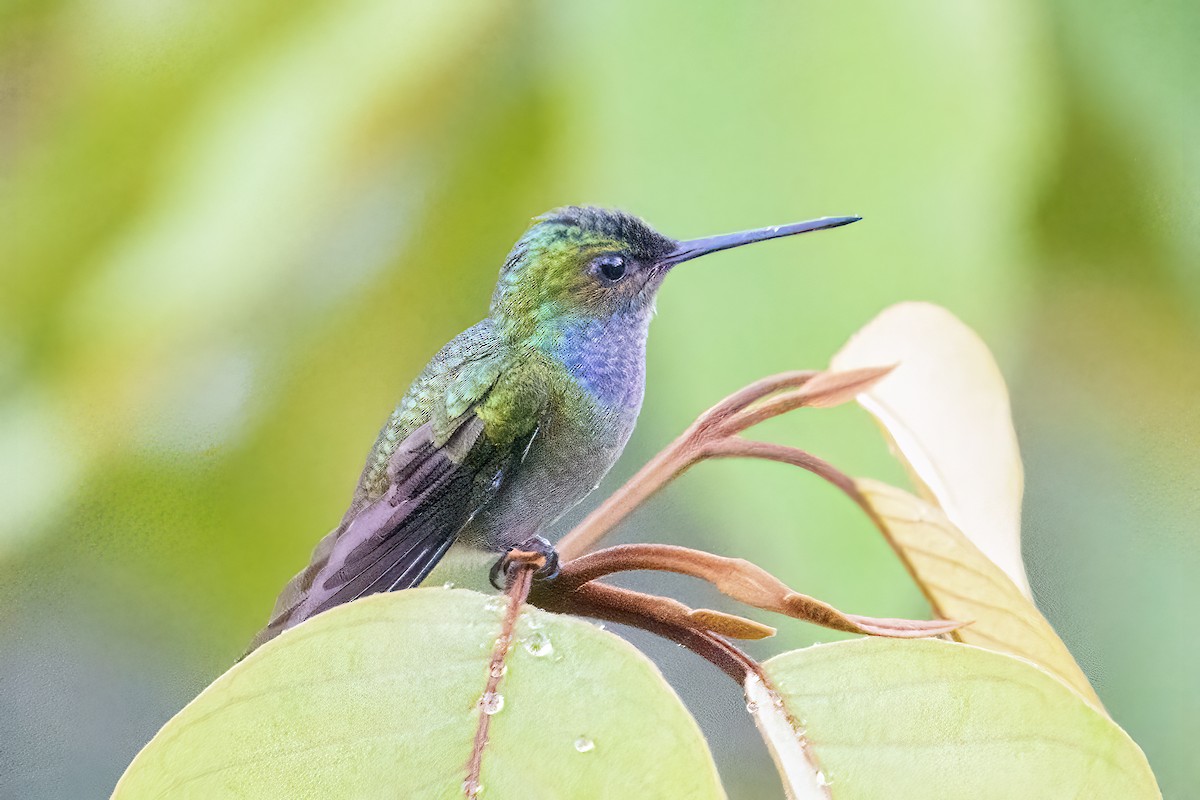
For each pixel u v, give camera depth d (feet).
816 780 6.59
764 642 6.63
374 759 6.58
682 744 6.58
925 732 6.59
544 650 6.59
